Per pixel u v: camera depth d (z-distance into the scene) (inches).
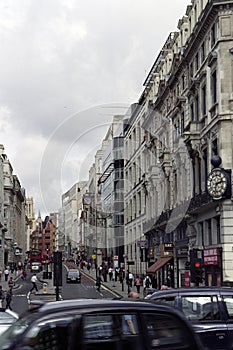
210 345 441.7
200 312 455.8
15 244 4736.7
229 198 1257.4
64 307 270.1
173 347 274.1
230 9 1294.3
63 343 257.9
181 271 1624.0
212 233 1355.8
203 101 1460.4
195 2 1557.6
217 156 1283.2
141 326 272.5
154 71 2118.6
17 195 5457.7
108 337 264.8
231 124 1275.8
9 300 1331.2
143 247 1037.8
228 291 470.0
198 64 1510.8
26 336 259.8
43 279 2667.3
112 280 2253.9
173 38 1855.3
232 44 1289.4
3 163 4320.9
